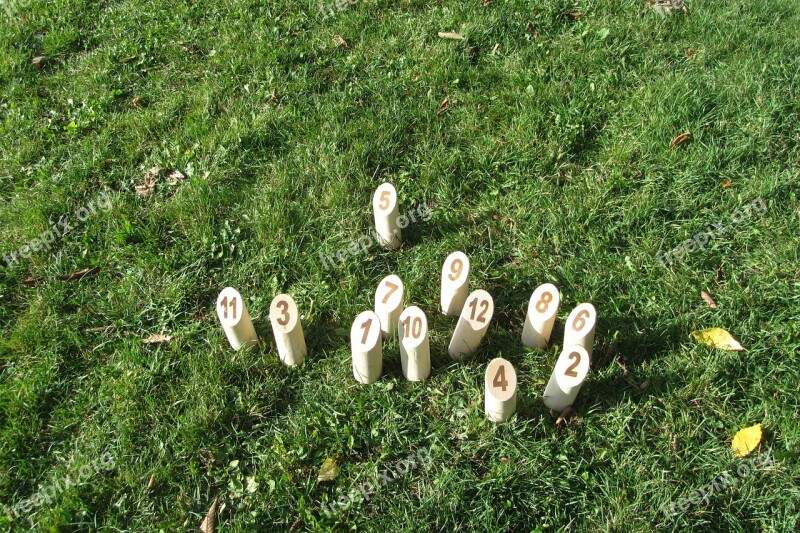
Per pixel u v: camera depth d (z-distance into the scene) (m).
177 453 2.11
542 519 2.00
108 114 2.91
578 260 2.40
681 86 2.78
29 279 2.46
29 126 2.86
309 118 2.81
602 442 2.09
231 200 2.61
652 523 1.98
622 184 2.55
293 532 2.01
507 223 2.51
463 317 2.16
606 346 2.23
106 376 2.25
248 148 2.74
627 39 3.01
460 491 2.03
